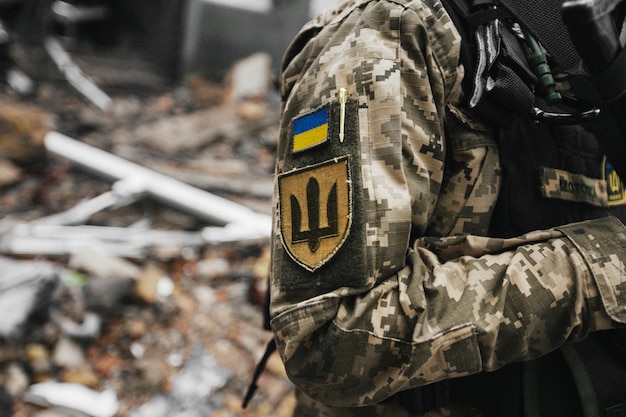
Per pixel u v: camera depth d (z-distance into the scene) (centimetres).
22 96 584
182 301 270
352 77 88
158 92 732
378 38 90
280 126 96
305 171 89
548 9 93
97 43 855
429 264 90
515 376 92
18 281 235
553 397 92
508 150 96
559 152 102
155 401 219
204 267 299
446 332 82
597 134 91
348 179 84
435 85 91
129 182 370
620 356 92
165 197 362
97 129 541
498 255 90
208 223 357
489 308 84
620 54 79
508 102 90
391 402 97
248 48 858
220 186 417
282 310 87
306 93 93
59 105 583
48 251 285
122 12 844
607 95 82
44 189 386
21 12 688
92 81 689
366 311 83
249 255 317
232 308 272
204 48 832
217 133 561
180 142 532
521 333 84
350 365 83
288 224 91
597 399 89
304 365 85
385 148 85
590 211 106
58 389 212
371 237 83
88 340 235
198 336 252
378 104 86
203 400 222
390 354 83
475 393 93
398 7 90
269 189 429
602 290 85
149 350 240
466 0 97
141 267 291
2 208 357
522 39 97
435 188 92
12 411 201
